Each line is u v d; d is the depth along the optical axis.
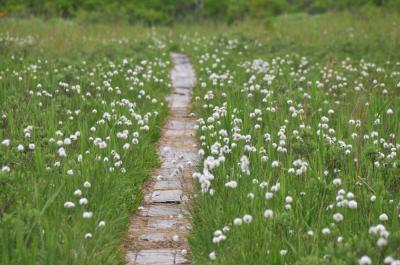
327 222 6.81
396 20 27.05
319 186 7.44
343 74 16.66
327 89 14.82
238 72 16.97
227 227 6.56
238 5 45.53
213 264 6.32
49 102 12.42
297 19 35.88
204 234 6.95
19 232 5.93
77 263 6.07
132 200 8.48
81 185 7.61
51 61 17.14
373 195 7.18
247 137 9.04
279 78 16.03
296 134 9.52
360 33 24.20
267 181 7.57
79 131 10.06
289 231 6.55
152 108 13.09
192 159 10.50
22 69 15.76
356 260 5.57
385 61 18.47
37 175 7.83
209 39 25.69
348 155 8.69
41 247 6.18
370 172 8.03
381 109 11.13
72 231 6.41
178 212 8.36
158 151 11.09
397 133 10.34
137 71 16.22
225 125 10.39
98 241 6.44
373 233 5.98
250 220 6.15
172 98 15.71
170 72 19.23
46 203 6.40
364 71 16.23
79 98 12.70
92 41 22.05
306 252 6.27
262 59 19.45
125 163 9.20
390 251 5.83
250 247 6.33
